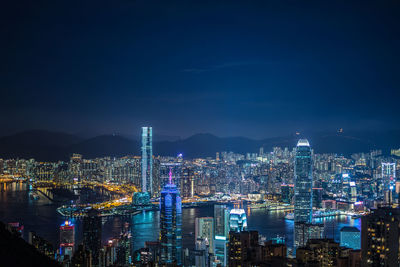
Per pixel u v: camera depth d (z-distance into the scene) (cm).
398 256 15400
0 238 9744
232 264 19100
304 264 16300
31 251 10275
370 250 15575
